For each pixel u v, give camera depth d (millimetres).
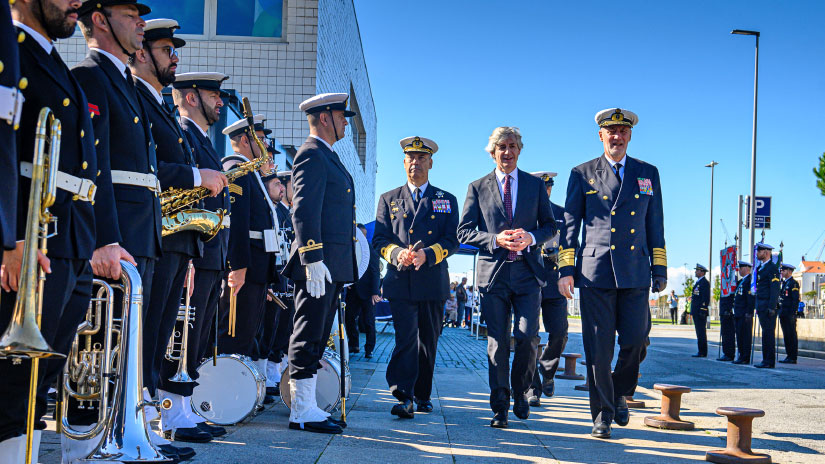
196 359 5074
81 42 13422
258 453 4371
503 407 5863
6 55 2297
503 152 6254
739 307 14977
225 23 14297
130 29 3850
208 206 4977
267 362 7703
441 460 4461
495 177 6324
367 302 12969
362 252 7652
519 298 6070
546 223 6203
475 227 6281
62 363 3096
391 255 6426
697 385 10039
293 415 5371
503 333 5988
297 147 14008
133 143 3801
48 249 2873
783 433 6148
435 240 6617
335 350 6730
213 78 5434
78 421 3742
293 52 14164
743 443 4918
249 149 6887
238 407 5406
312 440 4930
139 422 3389
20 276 2393
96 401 3742
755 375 11867
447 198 6781
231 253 5828
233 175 5293
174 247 4320
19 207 2684
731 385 10078
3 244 2223
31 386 2572
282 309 7742
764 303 13930
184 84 5395
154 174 3918
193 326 5047
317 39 14188
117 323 3693
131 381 3398
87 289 3172
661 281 5754
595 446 5176
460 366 11695
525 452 4852
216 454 4285
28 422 2562
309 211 5352
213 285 5219
